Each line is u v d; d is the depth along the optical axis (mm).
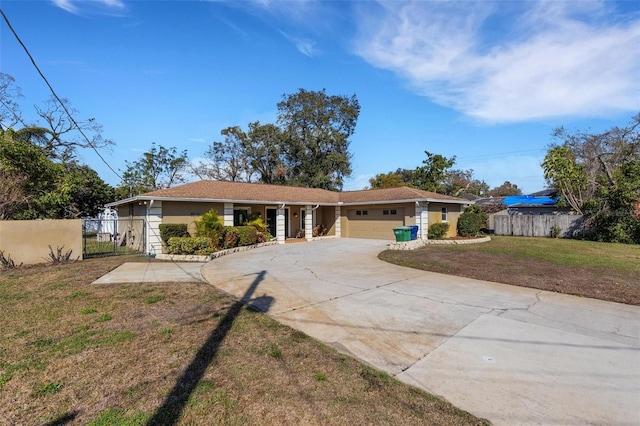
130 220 16266
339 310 5434
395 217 19188
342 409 2658
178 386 2982
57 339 4074
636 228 15977
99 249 15188
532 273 8602
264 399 2793
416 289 6965
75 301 5848
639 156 21078
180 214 14344
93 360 3502
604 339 4227
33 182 13930
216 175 36969
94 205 23109
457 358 3660
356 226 21734
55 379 3098
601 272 8641
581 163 22922
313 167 34375
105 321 4766
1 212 12164
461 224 18984
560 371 3355
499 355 3738
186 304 5684
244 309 5398
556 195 24969
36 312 5184
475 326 4695
